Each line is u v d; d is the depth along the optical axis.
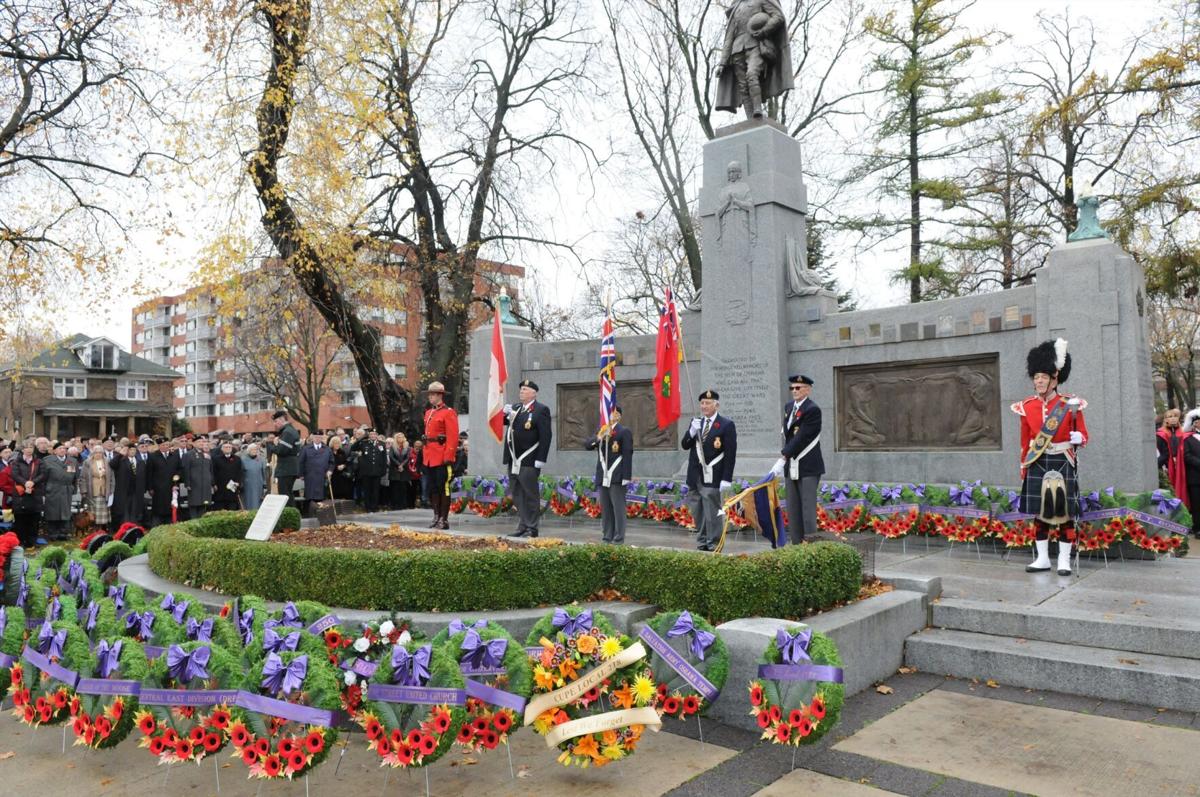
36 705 5.12
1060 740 4.88
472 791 4.38
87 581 7.00
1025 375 10.36
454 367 23.61
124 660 4.71
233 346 36.84
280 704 4.22
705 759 4.75
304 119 16.36
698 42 26.03
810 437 8.55
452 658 4.41
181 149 16.22
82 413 50.78
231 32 16.33
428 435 11.52
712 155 13.43
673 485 12.19
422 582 6.50
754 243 12.77
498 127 23.73
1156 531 8.80
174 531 9.10
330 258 17.89
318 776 4.64
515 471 9.82
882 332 11.69
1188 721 5.15
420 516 14.08
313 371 36.97
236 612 5.60
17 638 5.80
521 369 15.95
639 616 6.36
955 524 9.75
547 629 4.90
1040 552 8.41
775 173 12.77
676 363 11.62
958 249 25.58
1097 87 19.89
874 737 5.00
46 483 14.48
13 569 7.34
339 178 16.44
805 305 12.53
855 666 5.88
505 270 25.50
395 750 4.22
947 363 11.15
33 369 48.81
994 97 23.98
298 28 16.38
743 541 10.45
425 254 22.69
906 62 25.27
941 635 6.61
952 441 11.06
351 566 6.65
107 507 14.96
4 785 4.65
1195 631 5.76
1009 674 6.00
